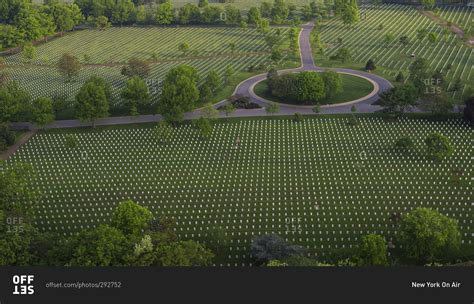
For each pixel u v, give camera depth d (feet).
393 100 495.82
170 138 484.33
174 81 540.52
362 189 390.01
